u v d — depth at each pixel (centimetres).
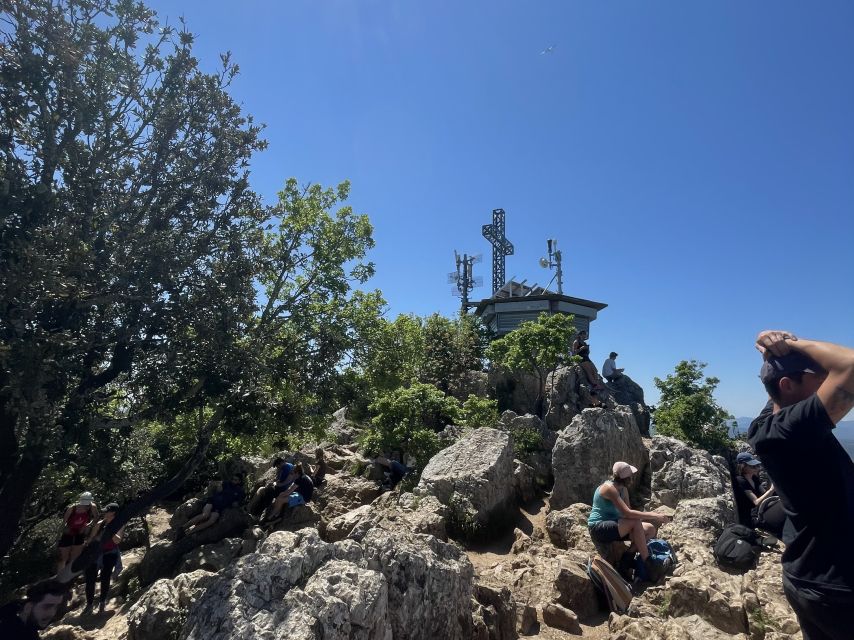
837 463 234
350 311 1519
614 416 1252
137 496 1434
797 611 246
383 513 998
